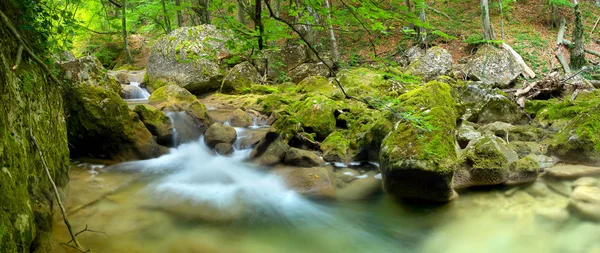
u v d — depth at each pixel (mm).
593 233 4016
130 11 13195
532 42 15711
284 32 3271
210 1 3172
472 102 8805
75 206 4211
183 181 5449
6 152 2592
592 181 5039
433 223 4453
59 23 4137
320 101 7516
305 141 6594
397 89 10070
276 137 6512
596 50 15602
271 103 9227
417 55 14578
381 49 16281
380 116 6438
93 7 9828
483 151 5156
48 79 4078
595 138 5676
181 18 16047
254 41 3291
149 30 16609
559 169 5461
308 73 13008
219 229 4172
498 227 4258
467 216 4488
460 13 18656
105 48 17250
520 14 18484
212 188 5234
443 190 4523
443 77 11711
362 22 2908
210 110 9344
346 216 4645
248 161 6441
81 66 6996
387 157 4770
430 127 2973
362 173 5879
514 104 8578
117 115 5938
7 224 2354
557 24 17422
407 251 3980
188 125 7336
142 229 3971
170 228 4074
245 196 5016
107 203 4480
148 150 6227
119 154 6016
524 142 6664
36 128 3486
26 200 2801
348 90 10000
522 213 4488
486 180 5047
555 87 10281
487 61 13102
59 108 4480
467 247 3979
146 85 11812
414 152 4551
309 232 4277
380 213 4703
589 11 18594
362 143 6301
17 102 3084
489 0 18719
